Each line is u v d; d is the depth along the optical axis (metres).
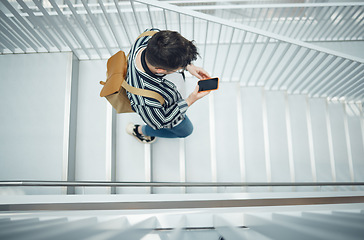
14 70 2.70
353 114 3.46
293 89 3.05
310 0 3.45
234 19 3.67
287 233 0.39
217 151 2.97
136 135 2.62
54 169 2.59
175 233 0.64
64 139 2.56
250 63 3.43
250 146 3.04
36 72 2.71
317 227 0.37
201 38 3.52
